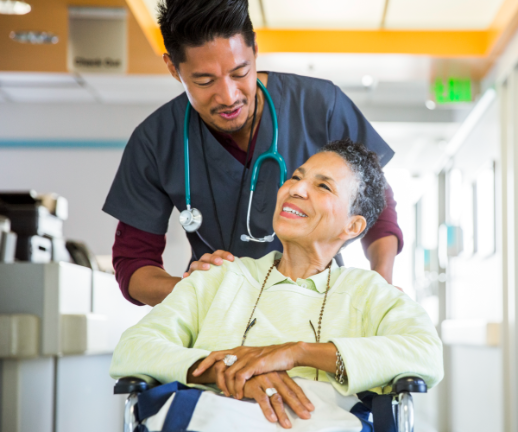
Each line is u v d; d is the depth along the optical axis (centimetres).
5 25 406
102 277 308
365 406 125
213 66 149
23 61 468
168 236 564
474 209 557
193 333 140
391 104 595
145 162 185
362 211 146
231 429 112
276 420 114
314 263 145
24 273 251
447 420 659
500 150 462
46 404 256
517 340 430
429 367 121
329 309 137
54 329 248
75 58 393
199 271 145
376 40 459
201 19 144
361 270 144
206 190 180
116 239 188
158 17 156
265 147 178
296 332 133
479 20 445
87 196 596
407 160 727
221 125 162
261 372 118
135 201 186
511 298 439
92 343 280
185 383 120
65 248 348
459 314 631
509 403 443
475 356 543
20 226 309
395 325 130
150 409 113
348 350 118
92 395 303
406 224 933
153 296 169
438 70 490
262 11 438
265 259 148
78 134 602
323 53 457
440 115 595
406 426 111
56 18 398
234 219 178
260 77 183
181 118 183
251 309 139
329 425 114
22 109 603
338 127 185
